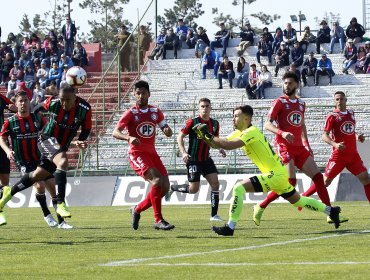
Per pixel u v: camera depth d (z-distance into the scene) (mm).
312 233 14766
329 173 18781
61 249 12719
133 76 40875
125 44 40406
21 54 41938
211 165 19359
